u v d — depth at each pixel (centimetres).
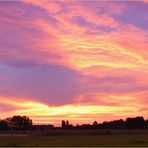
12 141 9462
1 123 14262
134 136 11438
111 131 12700
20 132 12456
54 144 8594
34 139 10919
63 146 7988
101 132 12712
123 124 13425
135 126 13288
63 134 12638
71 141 9531
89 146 7919
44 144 8675
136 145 7738
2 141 9538
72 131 12431
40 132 12531
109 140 9612
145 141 8862
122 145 7806
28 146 7994
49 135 11944
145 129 12975
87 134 12494
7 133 12631
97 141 9250
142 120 13588
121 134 12731
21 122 14362
